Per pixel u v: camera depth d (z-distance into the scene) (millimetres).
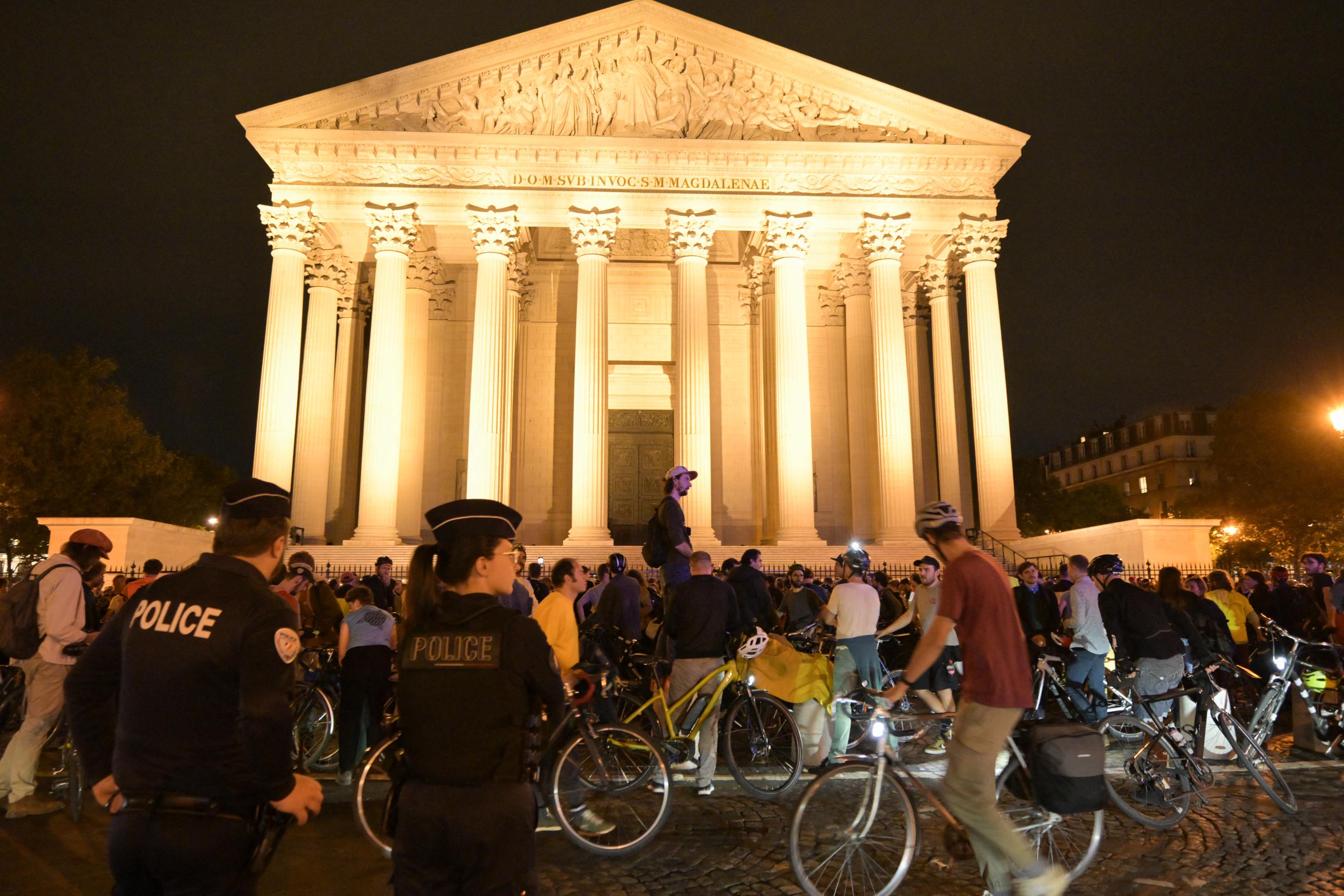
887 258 38188
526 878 4652
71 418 54688
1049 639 16625
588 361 36750
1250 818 10547
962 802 7043
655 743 10016
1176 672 11953
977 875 8602
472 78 38062
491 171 37594
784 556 35469
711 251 47594
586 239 37406
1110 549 33344
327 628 15047
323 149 36906
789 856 7715
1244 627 17891
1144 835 9906
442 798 4590
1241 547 65438
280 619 4551
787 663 12273
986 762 7016
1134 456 113562
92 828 10461
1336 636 16219
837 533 44062
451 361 45312
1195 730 11594
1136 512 91188
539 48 38125
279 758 4375
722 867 9078
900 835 7871
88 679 4656
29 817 10891
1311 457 55969
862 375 42094
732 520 44812
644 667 15547
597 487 36250
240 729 4406
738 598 14117
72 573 11180
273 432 35312
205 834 4312
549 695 4879
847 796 8500
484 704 4691
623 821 10031
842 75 38750
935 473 44031
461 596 5023
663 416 47438
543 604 10547
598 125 38250
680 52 38844
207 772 4391
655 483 46750
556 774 9586
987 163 38938
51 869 9078
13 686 14102
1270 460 57812
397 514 40281
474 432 36031
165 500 62594
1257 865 8922
